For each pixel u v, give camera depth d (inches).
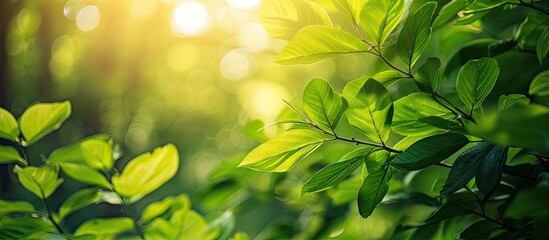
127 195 43.5
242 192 53.4
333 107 34.0
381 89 33.6
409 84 45.1
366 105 34.0
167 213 46.4
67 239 40.2
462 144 33.0
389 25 33.6
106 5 215.0
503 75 41.7
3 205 42.4
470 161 33.1
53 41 238.7
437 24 36.7
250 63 264.4
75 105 288.2
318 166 49.3
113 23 222.7
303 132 33.8
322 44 33.3
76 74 279.0
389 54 39.1
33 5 215.6
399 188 44.4
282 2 34.3
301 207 53.2
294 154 34.1
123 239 44.1
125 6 211.5
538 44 37.2
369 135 34.6
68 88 282.7
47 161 43.0
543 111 25.4
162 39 225.0
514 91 41.5
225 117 435.2
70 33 237.3
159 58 290.5
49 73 267.6
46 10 222.5
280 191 53.1
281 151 33.9
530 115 25.5
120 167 322.7
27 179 42.1
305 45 33.3
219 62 377.7
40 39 237.0
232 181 51.9
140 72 281.0
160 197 279.0
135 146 382.3
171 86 392.8
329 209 49.2
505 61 41.6
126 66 264.8
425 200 40.5
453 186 33.0
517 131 25.7
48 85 272.2
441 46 46.5
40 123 41.9
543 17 37.9
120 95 297.1
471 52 41.7
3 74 158.6
